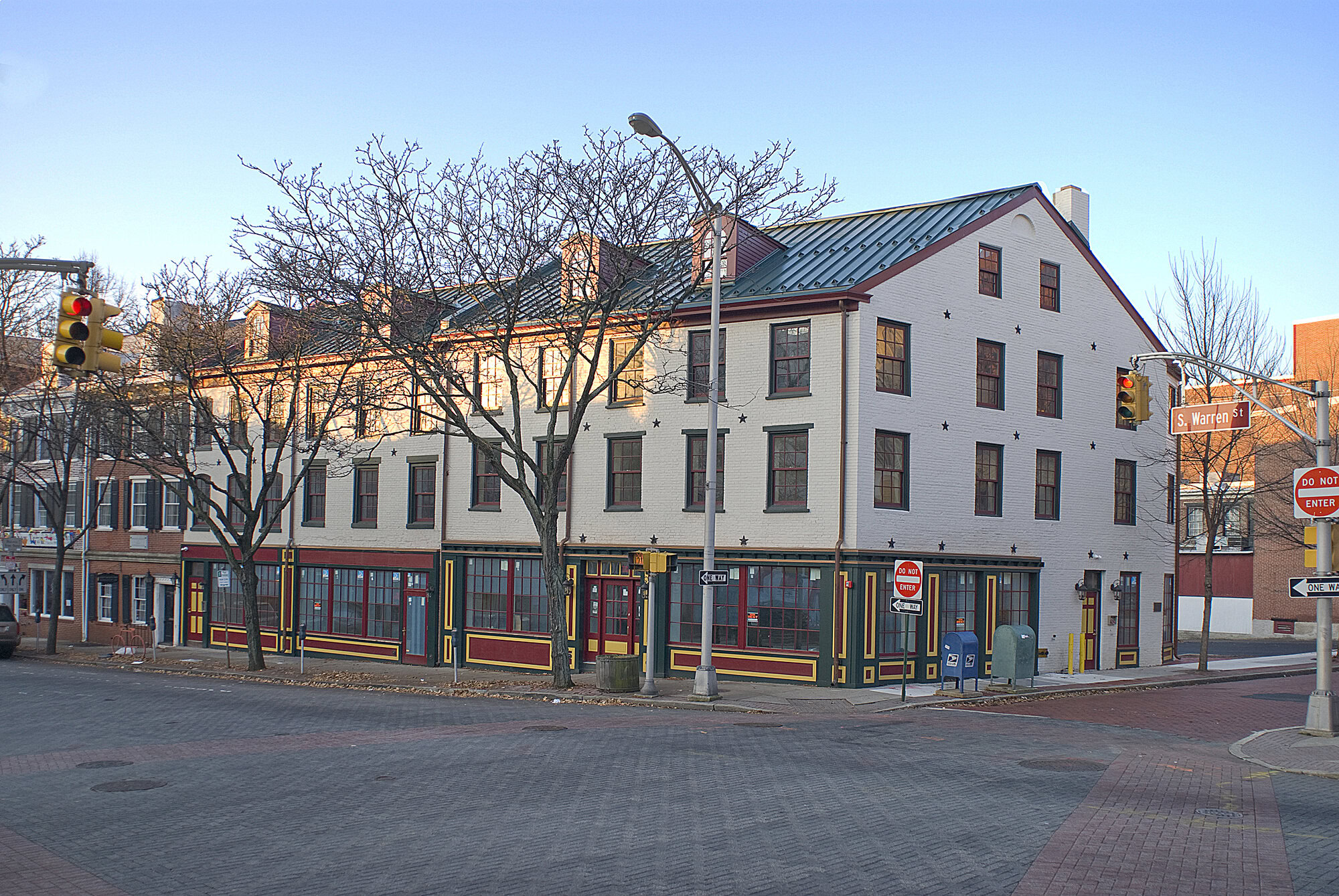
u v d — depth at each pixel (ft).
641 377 99.09
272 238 84.58
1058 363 106.52
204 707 74.64
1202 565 188.75
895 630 90.27
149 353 112.27
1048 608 103.81
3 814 41.09
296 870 33.09
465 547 110.93
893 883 31.58
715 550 93.40
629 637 98.73
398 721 67.05
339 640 122.83
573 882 31.58
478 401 89.61
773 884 31.42
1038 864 33.47
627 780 46.21
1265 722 70.54
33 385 144.46
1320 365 158.30
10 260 46.06
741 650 91.86
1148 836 36.99
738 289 95.14
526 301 100.17
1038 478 104.06
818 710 75.20
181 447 125.70
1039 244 105.19
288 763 51.06
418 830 37.76
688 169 75.97
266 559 130.00
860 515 87.51
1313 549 62.44
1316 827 38.70
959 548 95.40
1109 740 60.34
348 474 122.01
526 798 42.83
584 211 82.58
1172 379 122.93
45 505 140.36
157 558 145.79
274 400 119.34
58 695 84.12
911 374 92.07
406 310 89.35
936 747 56.03
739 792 43.83
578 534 102.12
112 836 37.55
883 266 91.66
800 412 90.07
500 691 86.43
